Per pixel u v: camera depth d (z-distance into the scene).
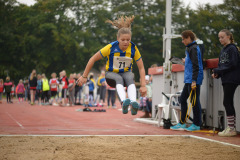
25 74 63.06
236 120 8.20
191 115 9.61
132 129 8.88
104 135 6.94
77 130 8.43
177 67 10.18
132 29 62.84
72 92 22.50
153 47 65.69
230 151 5.19
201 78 8.13
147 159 4.50
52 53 60.50
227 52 7.38
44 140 6.16
